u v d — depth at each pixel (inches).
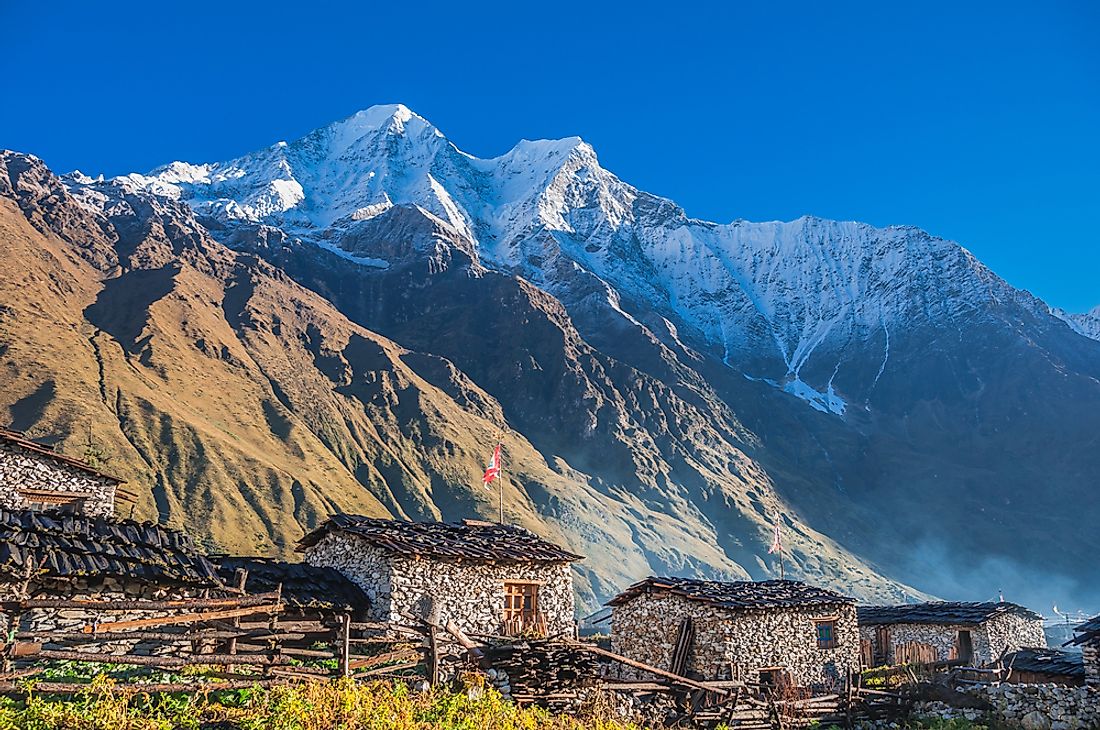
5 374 5689.0
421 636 1115.9
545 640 1083.3
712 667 1518.2
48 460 1360.7
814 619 1658.5
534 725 881.5
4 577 868.0
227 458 5565.9
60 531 960.3
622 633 1674.5
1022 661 1722.4
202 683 744.3
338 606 1231.5
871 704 1350.9
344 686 796.0
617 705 1102.4
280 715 703.1
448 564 1362.0
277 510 5265.8
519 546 1493.6
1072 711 1306.6
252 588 1184.8
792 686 1379.2
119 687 691.4
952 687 1406.3
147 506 4749.0
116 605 785.6
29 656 703.1
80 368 6136.8
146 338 7258.9
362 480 6722.4
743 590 1676.9
